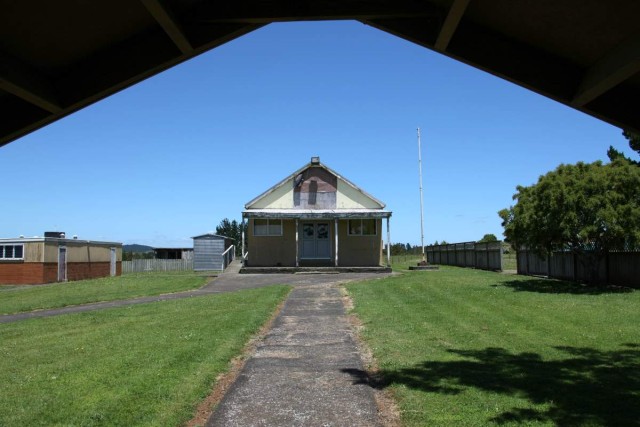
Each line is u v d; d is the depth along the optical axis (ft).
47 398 18.65
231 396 19.12
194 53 14.82
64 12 12.74
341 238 95.96
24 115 15.01
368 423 16.20
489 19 14.51
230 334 30.71
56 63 14.44
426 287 55.88
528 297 44.62
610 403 17.26
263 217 92.22
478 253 92.84
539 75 15.07
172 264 139.44
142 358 24.68
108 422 16.20
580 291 48.08
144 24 14.34
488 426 15.43
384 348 26.45
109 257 120.78
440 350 25.70
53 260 98.78
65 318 41.19
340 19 14.48
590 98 14.85
